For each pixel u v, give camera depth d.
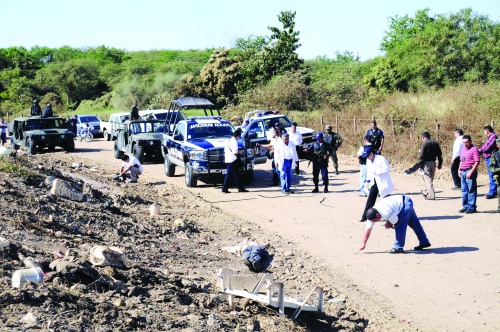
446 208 14.01
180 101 20.66
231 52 69.00
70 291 6.65
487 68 32.09
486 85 26.12
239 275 8.45
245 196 16.73
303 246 11.41
